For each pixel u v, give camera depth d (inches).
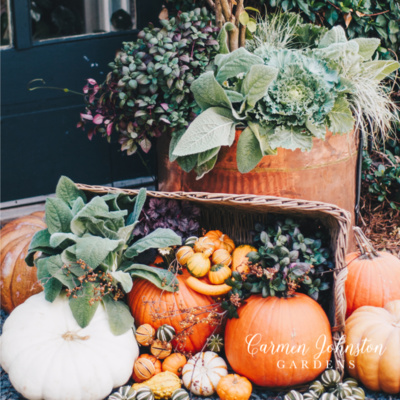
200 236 134.1
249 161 123.6
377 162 161.9
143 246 118.3
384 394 112.7
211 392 111.6
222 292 115.9
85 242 112.0
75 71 156.8
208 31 130.0
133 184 167.0
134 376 115.8
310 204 113.0
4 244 134.1
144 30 133.0
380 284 120.3
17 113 153.4
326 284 114.3
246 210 124.8
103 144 163.3
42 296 116.6
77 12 154.2
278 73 124.0
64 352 108.7
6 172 155.6
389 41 160.7
